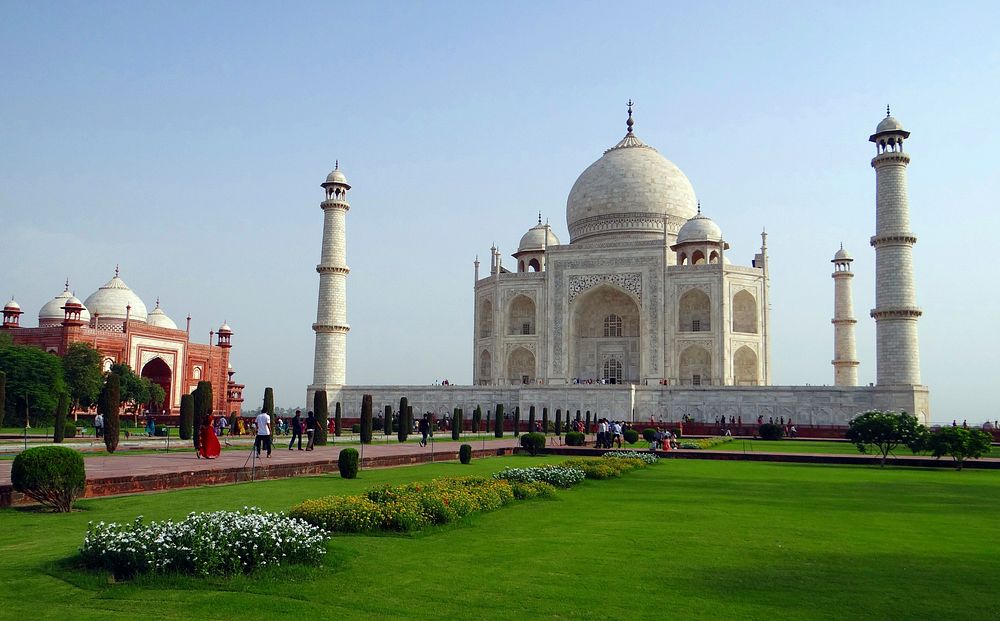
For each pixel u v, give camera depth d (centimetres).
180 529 1506
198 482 2884
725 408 8625
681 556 1712
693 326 10219
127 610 1218
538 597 1345
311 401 9506
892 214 8088
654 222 11319
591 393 8969
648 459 4597
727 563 1645
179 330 11356
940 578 1525
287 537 1556
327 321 9525
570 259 10438
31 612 1198
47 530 1862
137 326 10600
